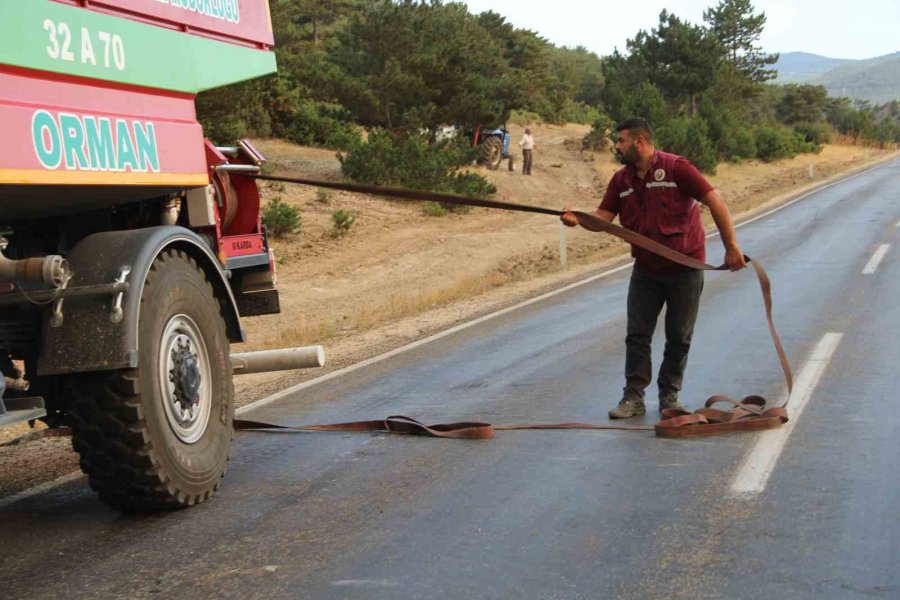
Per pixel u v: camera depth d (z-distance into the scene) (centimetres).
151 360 486
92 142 469
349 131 3400
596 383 845
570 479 555
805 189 3909
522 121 6222
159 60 536
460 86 3161
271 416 788
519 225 2683
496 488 542
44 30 438
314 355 643
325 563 435
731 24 7350
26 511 541
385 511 507
